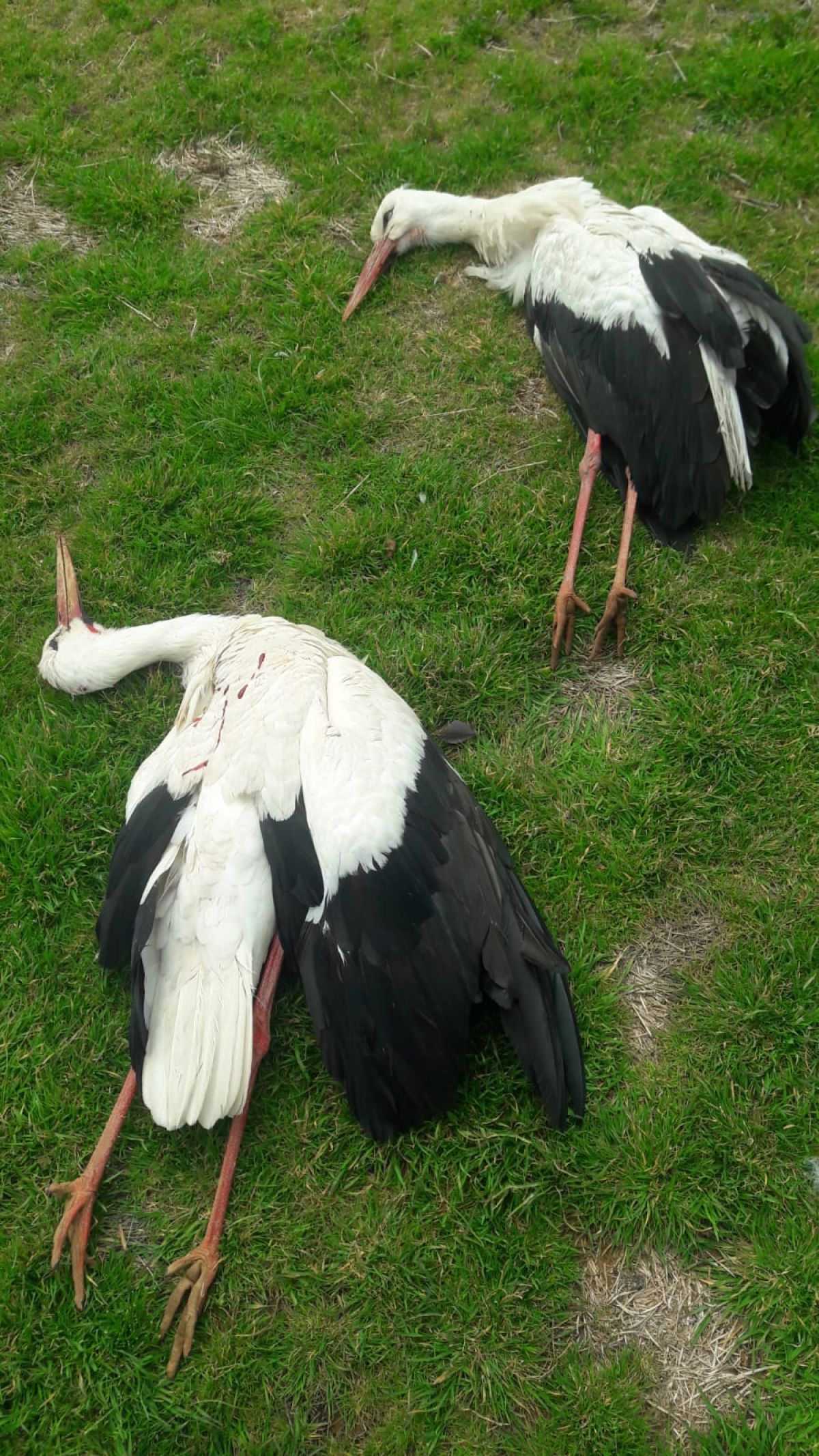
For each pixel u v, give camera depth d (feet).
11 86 9.63
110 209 9.00
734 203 8.98
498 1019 6.47
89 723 7.34
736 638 7.39
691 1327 5.98
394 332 8.50
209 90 9.50
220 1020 5.92
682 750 7.11
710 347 7.39
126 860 6.40
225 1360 5.93
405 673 7.37
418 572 7.68
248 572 7.80
